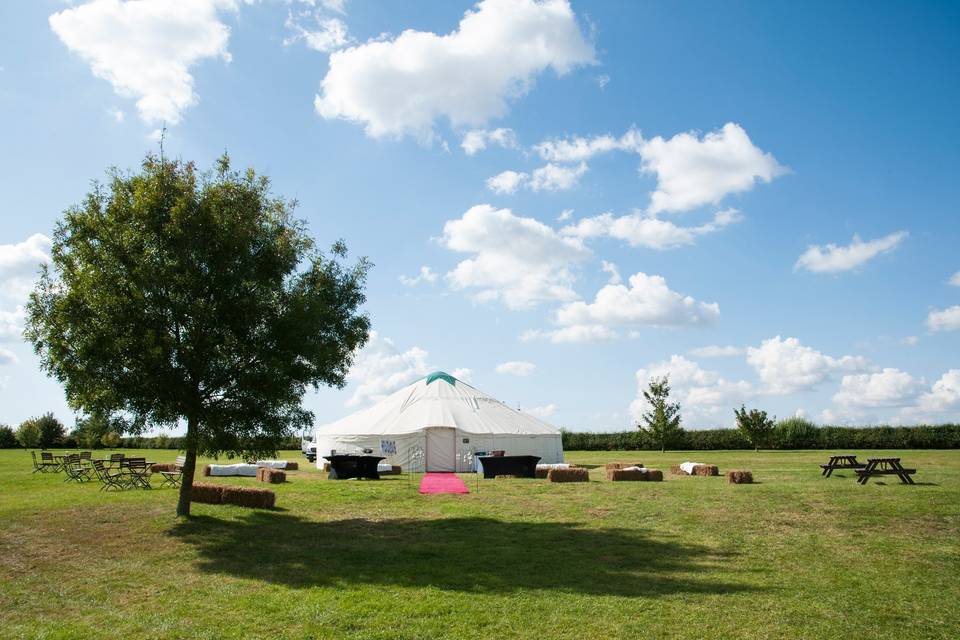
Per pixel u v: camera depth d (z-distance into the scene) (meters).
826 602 7.90
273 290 12.84
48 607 7.68
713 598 8.02
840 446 43.84
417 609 7.49
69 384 11.52
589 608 7.58
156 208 11.97
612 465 25.34
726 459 32.81
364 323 14.59
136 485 18.02
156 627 6.95
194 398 12.03
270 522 13.04
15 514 13.06
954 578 9.07
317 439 30.44
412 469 26.98
